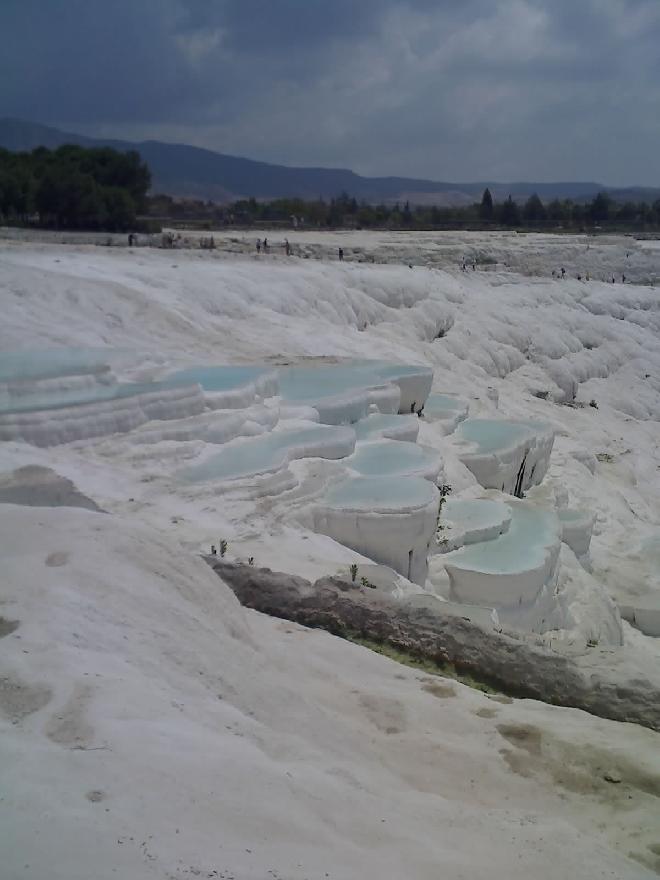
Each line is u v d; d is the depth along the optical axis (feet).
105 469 37.11
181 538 31.65
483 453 54.95
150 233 126.21
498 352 95.71
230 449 42.29
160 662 16.25
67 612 16.19
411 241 150.71
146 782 12.06
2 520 19.86
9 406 39.34
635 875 13.92
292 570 30.17
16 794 11.05
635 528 64.80
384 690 21.35
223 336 65.51
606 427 92.73
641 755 18.90
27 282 59.82
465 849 13.61
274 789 13.00
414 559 38.09
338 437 45.34
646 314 129.80
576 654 24.64
